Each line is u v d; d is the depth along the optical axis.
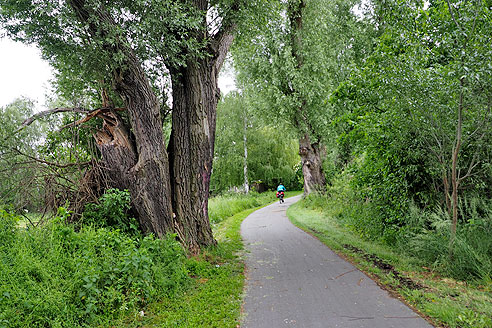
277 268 5.95
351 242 7.70
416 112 5.44
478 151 5.27
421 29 5.67
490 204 5.30
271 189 40.97
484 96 4.54
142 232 6.05
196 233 6.99
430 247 5.43
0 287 3.13
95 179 5.94
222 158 29.81
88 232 4.60
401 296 4.09
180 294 4.60
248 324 3.51
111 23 5.36
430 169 6.12
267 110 19.16
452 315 3.33
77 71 6.64
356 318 3.46
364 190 8.48
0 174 5.18
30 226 4.68
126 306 3.79
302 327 3.32
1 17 5.77
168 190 6.43
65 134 6.35
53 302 3.28
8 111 6.49
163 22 5.80
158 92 7.93
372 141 7.08
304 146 19.69
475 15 4.56
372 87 6.58
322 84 17.41
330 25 17.95
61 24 5.59
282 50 17.84
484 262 4.54
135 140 6.58
